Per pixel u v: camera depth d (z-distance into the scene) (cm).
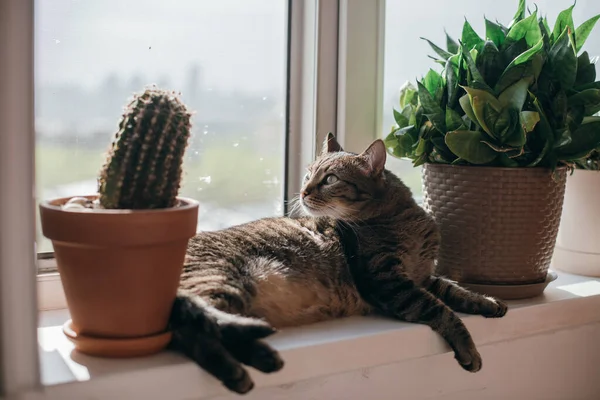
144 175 105
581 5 190
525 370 160
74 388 104
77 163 142
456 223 149
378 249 146
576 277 178
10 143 96
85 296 108
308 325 136
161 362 112
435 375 150
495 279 150
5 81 94
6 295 98
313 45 163
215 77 155
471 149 142
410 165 187
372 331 132
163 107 104
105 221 101
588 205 175
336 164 154
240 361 111
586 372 170
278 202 171
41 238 141
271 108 165
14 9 93
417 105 157
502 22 190
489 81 148
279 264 139
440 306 136
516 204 145
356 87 168
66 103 139
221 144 159
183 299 115
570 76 147
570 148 148
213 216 160
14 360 100
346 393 139
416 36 179
